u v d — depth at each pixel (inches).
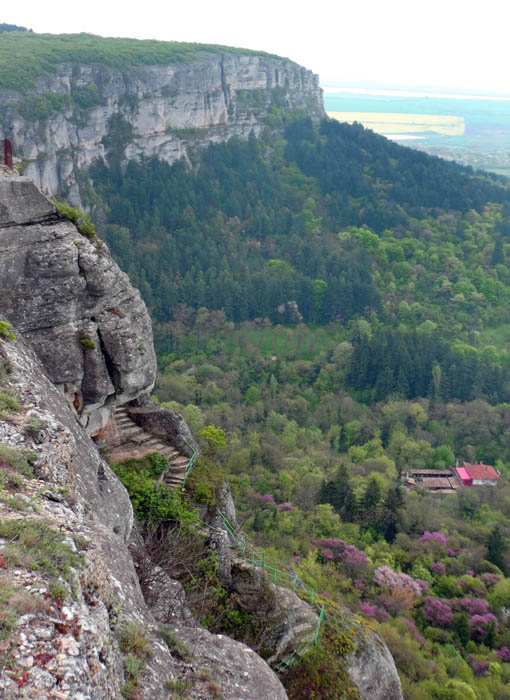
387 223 6707.7
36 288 776.9
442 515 2682.1
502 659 1688.0
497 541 2304.4
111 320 841.5
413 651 1535.4
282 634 823.1
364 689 845.2
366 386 4188.0
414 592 1929.1
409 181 7258.9
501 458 3518.7
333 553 2081.7
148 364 900.6
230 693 464.8
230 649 516.1
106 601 437.4
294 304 5118.1
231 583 866.8
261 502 2409.0
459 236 6515.8
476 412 3818.9
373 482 2539.4
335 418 3784.5
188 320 4785.9
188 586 799.7
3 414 559.8
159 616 679.7
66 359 807.1
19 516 446.6
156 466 943.7
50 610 371.6
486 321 5364.2
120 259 5162.4
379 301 5319.9
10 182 758.5
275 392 3981.3
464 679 1520.7
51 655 348.2
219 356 4370.1
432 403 4023.1
